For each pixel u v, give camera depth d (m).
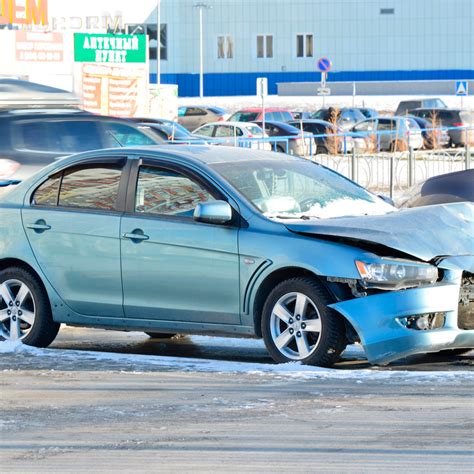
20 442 14.63
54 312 22.98
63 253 22.78
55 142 33.88
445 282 20.16
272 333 20.58
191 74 195.75
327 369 19.72
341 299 19.98
